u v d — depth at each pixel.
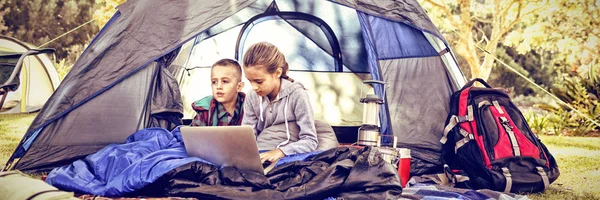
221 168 2.27
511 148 2.85
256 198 2.11
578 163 4.02
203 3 2.91
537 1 4.66
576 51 4.54
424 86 3.23
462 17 4.87
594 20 4.50
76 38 4.80
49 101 2.91
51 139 2.94
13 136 4.30
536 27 4.66
